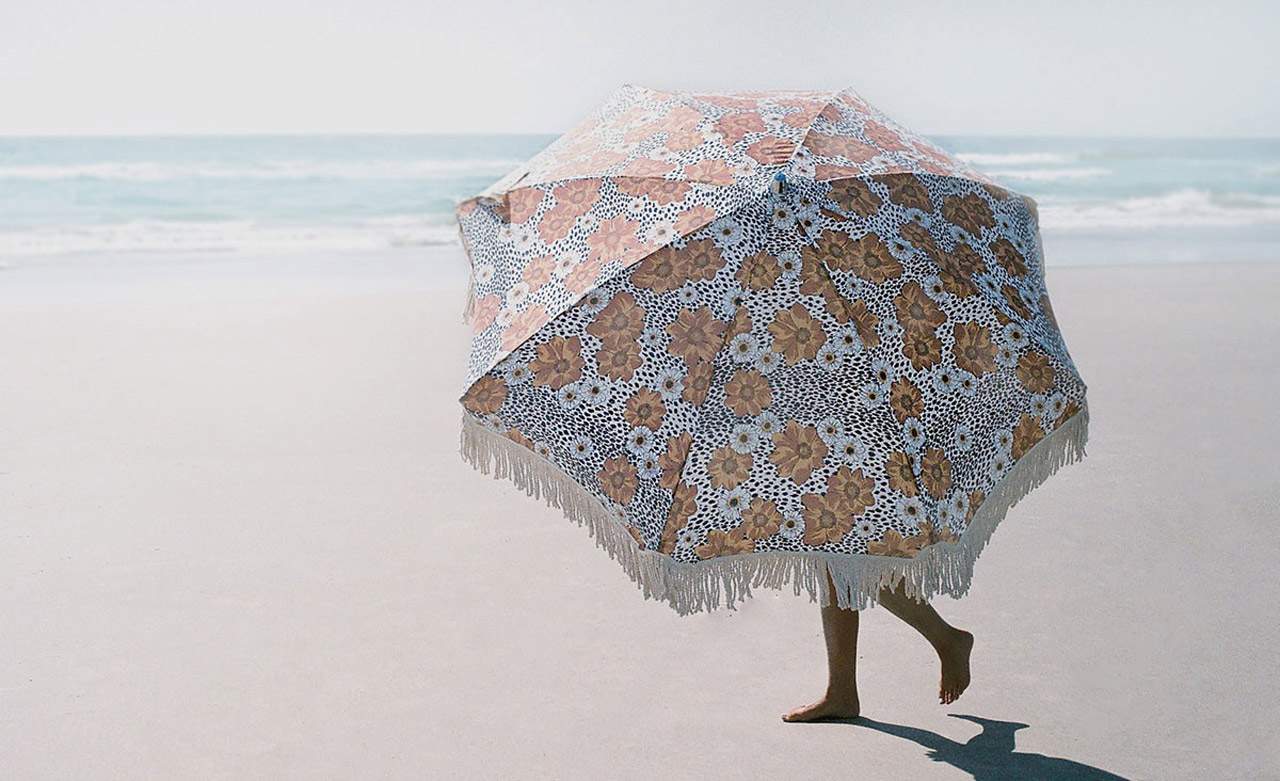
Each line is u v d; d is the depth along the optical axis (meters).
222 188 24.81
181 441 6.12
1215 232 17.20
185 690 3.65
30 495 5.31
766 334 2.68
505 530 5.00
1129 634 3.99
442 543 4.85
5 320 8.84
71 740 3.36
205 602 4.28
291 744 3.35
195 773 3.20
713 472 2.69
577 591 4.41
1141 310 9.67
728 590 2.75
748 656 3.90
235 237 17.06
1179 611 4.16
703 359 2.68
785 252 2.69
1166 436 6.18
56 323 8.81
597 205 2.87
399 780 3.17
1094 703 3.54
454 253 14.55
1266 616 4.11
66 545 4.77
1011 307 2.79
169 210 21.30
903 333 2.71
